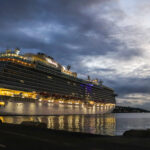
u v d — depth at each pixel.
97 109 162.00
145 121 104.56
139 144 11.59
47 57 112.81
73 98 126.62
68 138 14.45
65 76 122.31
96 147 10.77
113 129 56.91
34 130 20.14
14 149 10.54
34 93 91.38
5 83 77.25
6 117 72.94
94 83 161.00
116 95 197.88
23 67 89.75
